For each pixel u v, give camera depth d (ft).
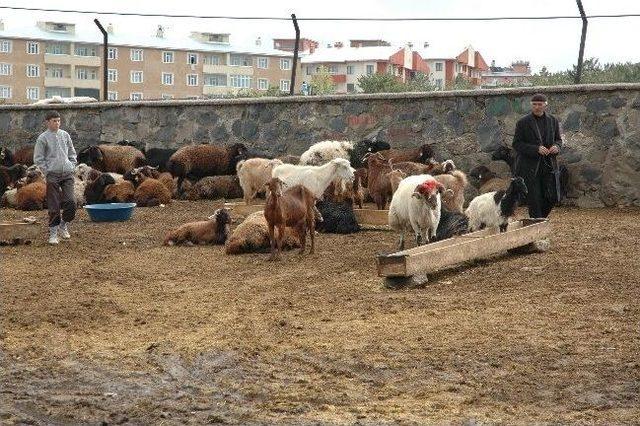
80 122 76.18
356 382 24.36
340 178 49.80
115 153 71.51
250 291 35.86
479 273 37.68
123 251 45.80
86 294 35.53
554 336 27.73
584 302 31.81
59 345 28.48
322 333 29.09
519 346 26.89
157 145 73.61
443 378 24.39
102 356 27.17
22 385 24.50
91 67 281.54
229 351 27.25
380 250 44.32
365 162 57.26
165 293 35.83
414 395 23.21
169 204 64.18
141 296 35.35
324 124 67.72
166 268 41.19
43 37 276.41
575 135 59.88
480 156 62.90
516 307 31.53
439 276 37.42
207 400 23.16
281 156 68.69
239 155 68.69
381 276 35.32
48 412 22.34
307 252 44.32
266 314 31.83
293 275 38.88
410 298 33.47
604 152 59.16
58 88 281.54
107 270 40.68
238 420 21.58
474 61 247.50
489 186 59.06
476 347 26.94
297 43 70.23
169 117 73.05
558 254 41.14
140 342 28.68
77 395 23.67
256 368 25.71
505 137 62.18
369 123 66.23
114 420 21.74
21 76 277.64
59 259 43.55
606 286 34.14
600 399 22.52
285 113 69.00
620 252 41.16
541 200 44.80
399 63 226.38
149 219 56.85
